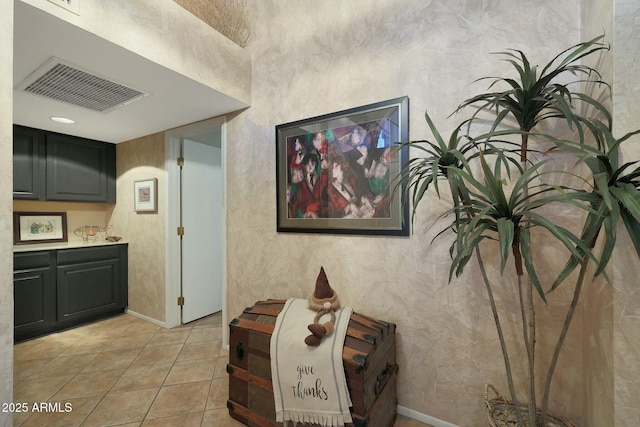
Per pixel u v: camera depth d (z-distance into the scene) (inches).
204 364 82.7
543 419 40.6
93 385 72.4
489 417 44.9
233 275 90.2
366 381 48.0
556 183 48.3
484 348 54.1
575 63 46.6
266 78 82.5
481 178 54.4
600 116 39.6
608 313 36.2
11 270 40.9
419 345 60.1
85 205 126.1
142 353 88.9
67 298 104.2
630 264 33.7
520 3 50.8
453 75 56.6
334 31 70.9
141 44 57.9
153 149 112.1
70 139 111.9
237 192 89.1
